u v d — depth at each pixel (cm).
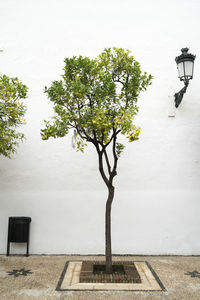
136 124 615
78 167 603
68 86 431
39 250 578
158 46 642
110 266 432
